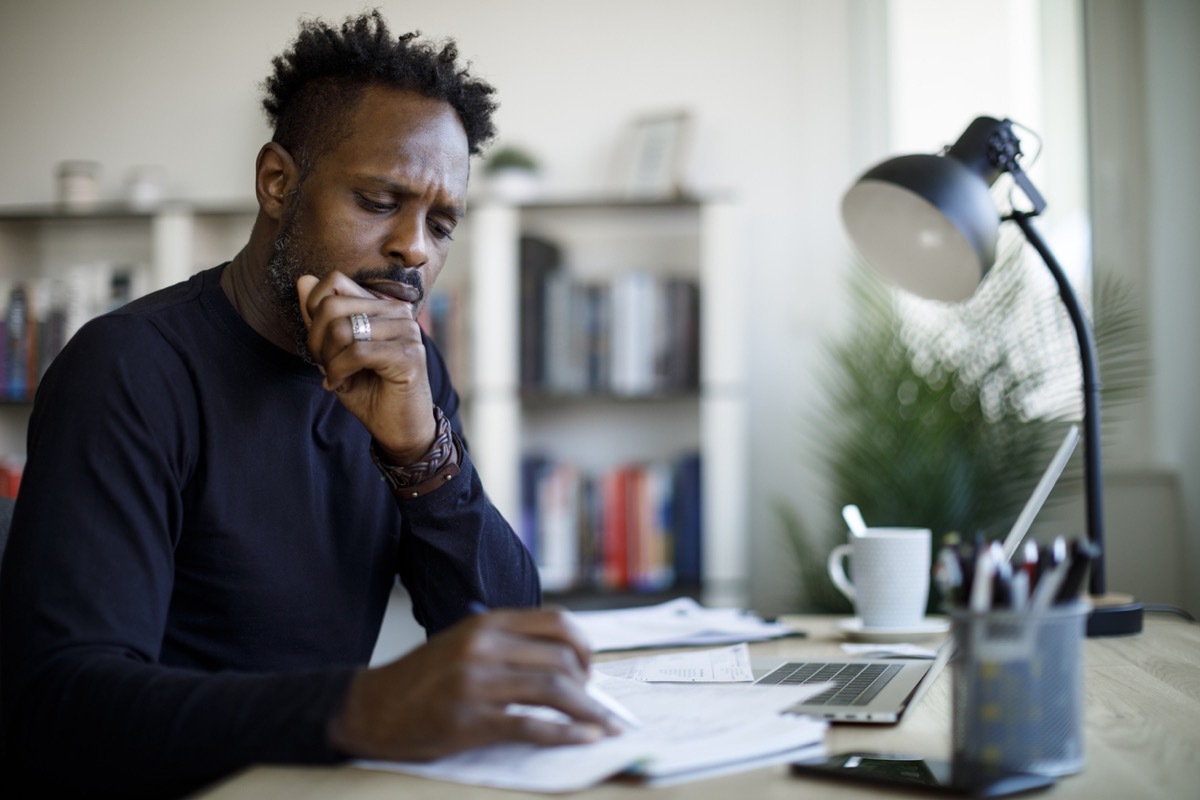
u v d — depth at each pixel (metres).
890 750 0.72
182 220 2.91
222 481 1.03
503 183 2.94
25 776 0.76
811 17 3.01
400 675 0.67
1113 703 0.89
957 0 2.88
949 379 2.51
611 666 1.05
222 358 1.05
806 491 2.97
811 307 2.98
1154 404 2.55
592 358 2.88
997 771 0.64
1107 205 2.61
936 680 1.00
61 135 3.23
